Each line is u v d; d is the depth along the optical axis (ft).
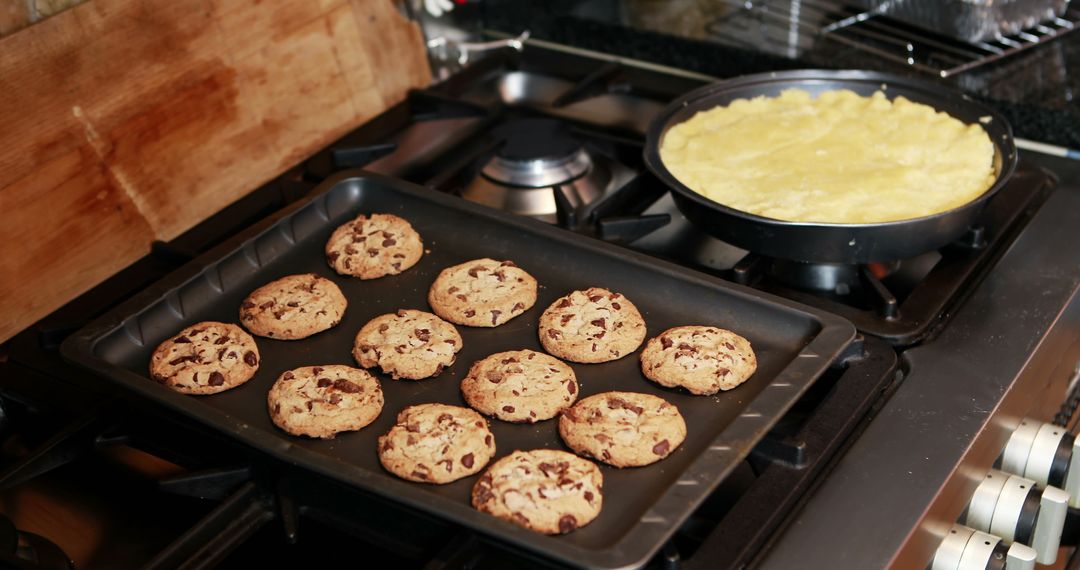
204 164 4.22
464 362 3.70
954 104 4.30
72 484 3.50
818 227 3.67
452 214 4.07
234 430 3.31
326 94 4.54
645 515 3.10
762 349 3.65
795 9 5.18
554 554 3.03
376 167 4.47
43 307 3.89
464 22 5.29
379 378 3.66
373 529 3.28
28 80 3.82
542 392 3.54
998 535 3.58
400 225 4.04
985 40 4.88
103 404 3.57
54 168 3.89
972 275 3.92
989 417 3.49
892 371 3.59
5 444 3.65
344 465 3.22
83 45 3.91
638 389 3.59
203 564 3.24
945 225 3.71
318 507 3.33
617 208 4.17
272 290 3.84
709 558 3.16
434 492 3.34
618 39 5.10
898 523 3.26
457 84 4.84
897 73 4.77
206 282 3.87
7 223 3.81
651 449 3.37
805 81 4.44
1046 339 3.73
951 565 3.43
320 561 3.28
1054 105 4.54
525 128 4.56
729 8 5.21
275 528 3.34
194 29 4.15
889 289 3.94
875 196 3.94
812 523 3.26
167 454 3.47
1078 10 5.12
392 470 3.37
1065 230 4.10
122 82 4.00
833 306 3.78
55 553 3.34
